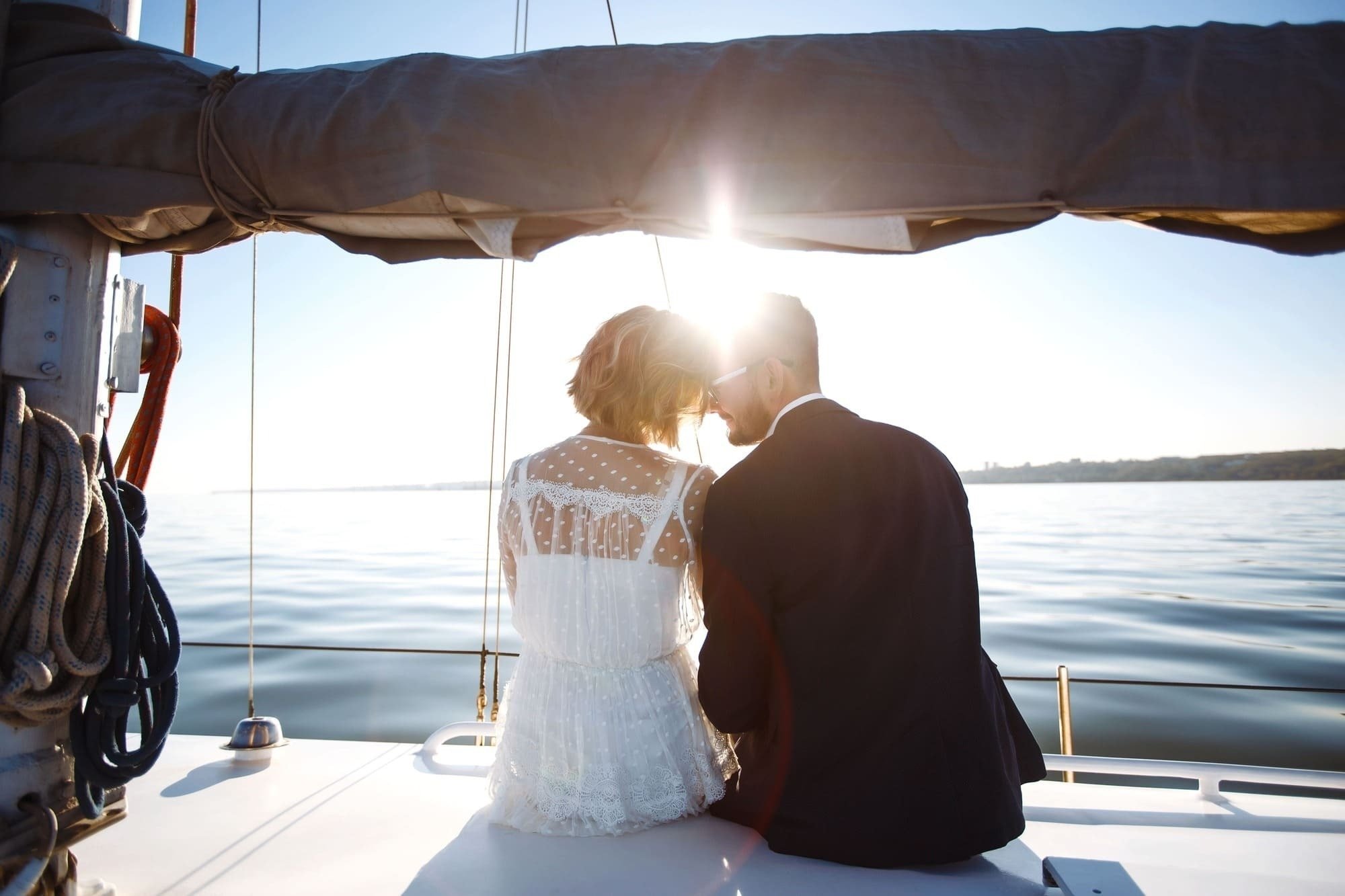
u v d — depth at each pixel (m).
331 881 1.46
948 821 1.42
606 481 1.63
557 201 1.38
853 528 1.47
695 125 1.38
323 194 1.40
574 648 1.61
